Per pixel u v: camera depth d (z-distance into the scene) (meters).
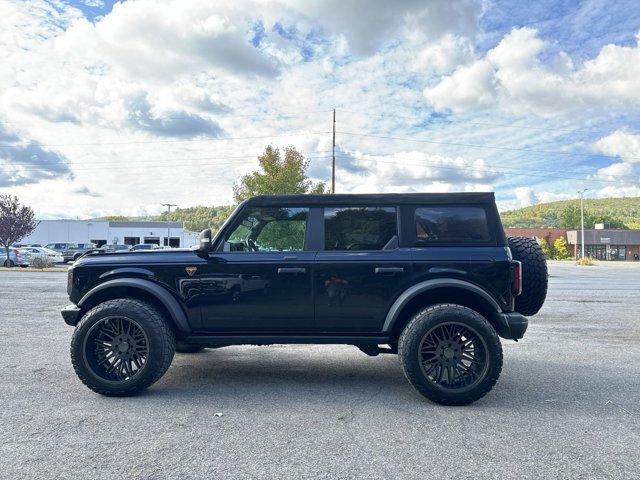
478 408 3.97
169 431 3.40
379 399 4.21
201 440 3.23
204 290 4.39
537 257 4.68
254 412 3.83
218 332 4.46
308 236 4.46
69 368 5.20
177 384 4.66
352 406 4.00
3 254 31.28
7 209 37.03
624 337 7.30
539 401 4.17
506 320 4.11
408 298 4.18
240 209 4.55
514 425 3.57
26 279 19.19
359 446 3.15
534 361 5.70
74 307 4.48
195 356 5.97
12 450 3.06
